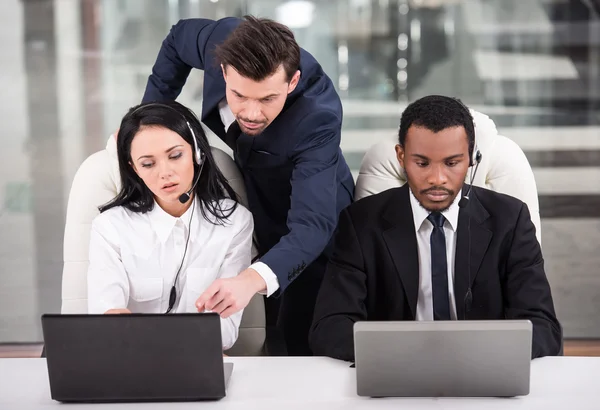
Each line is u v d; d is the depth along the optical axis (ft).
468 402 6.54
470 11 26.66
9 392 6.93
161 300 8.39
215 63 8.37
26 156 19.80
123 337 6.51
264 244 9.75
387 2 26.27
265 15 26.25
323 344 7.63
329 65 24.81
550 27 26.76
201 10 27.04
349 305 7.97
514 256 7.99
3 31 26.73
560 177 18.67
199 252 8.36
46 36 26.61
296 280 10.05
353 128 21.11
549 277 14.79
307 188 8.48
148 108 7.88
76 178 9.20
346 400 6.62
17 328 13.29
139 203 8.32
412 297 8.07
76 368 6.59
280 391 6.81
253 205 9.59
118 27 27.02
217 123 9.48
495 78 24.29
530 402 6.52
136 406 6.63
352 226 8.28
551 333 7.56
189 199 8.23
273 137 8.76
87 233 9.07
